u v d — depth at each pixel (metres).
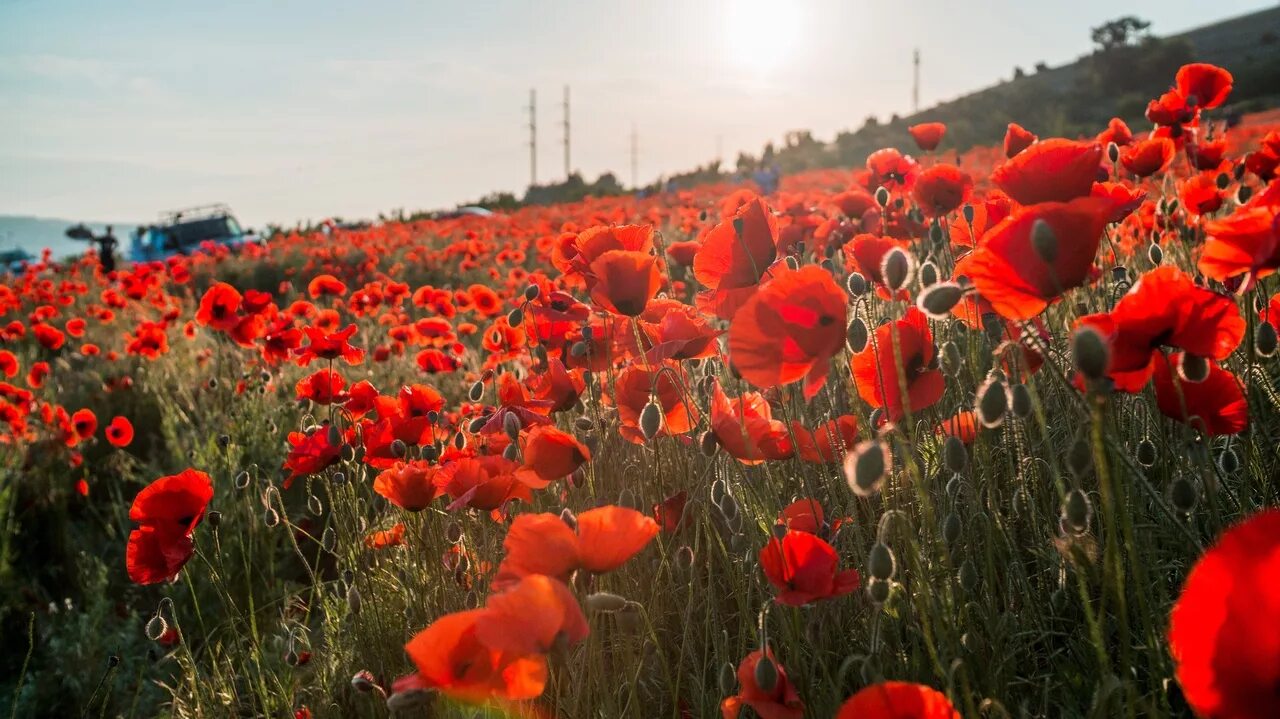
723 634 2.36
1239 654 0.95
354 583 3.12
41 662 4.80
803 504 2.23
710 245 2.58
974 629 1.96
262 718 2.96
